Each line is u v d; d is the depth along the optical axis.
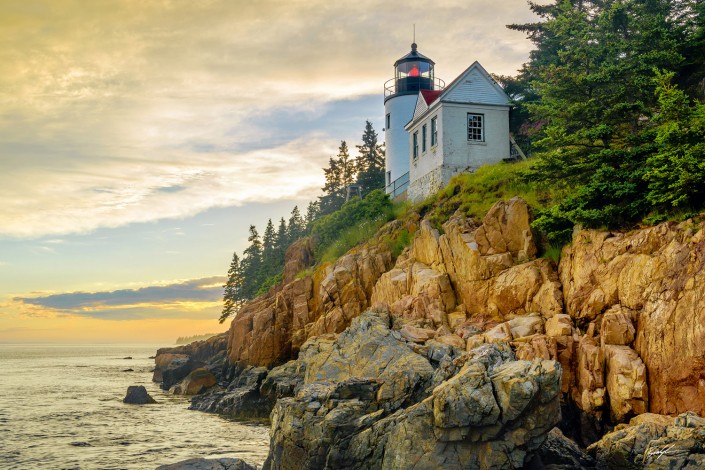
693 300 19.88
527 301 27.80
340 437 21.48
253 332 51.16
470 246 31.08
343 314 41.41
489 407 18.72
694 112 23.97
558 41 49.41
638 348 21.75
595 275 24.91
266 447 33.00
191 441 34.69
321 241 60.56
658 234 22.77
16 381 79.94
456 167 45.06
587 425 22.38
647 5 44.75
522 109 46.84
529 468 19.39
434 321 30.11
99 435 36.78
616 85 31.39
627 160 26.61
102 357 191.00
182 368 66.00
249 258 109.31
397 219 45.34
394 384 22.72
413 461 19.48
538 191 33.69
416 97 62.16
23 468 28.81
